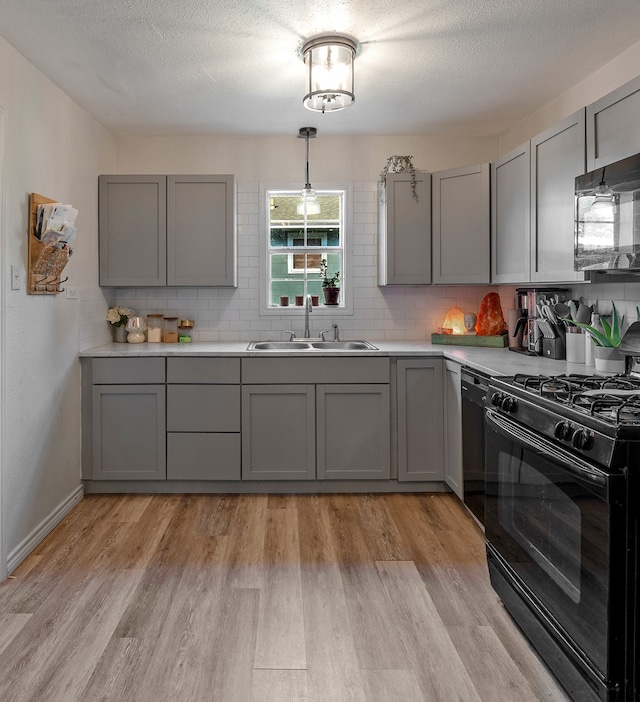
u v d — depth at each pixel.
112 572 2.46
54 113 3.05
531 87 3.18
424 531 2.88
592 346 2.69
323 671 1.79
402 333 4.19
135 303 4.12
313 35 2.55
